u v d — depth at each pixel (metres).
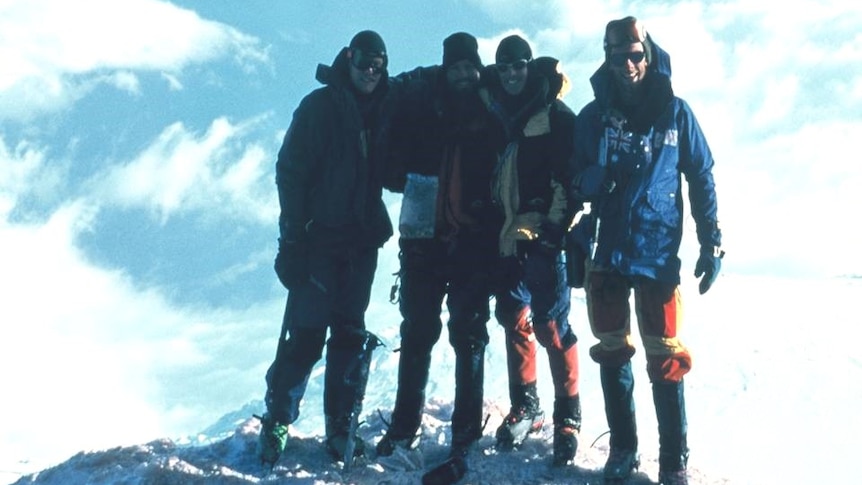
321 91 5.57
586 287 5.26
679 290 5.17
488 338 5.67
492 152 5.52
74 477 5.68
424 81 5.57
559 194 5.40
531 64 5.41
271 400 5.66
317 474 5.52
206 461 5.70
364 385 5.69
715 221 5.12
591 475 5.46
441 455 5.77
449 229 5.56
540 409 5.95
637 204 5.08
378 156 5.57
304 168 5.51
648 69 5.11
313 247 5.59
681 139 5.11
